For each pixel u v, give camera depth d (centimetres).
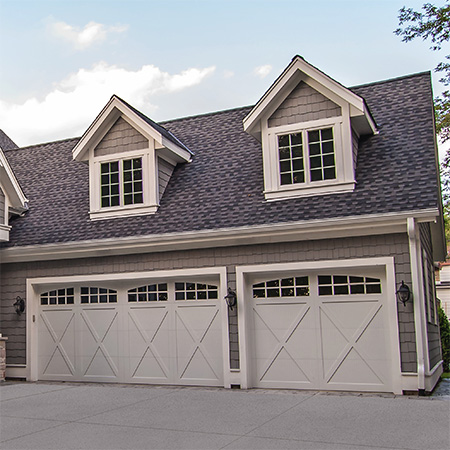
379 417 777
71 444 675
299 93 1159
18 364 1306
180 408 884
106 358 1241
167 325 1193
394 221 977
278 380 1083
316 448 624
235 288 1112
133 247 1193
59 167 1612
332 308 1056
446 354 1611
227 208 1168
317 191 1112
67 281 1273
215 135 1470
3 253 1295
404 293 959
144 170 1275
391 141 1176
